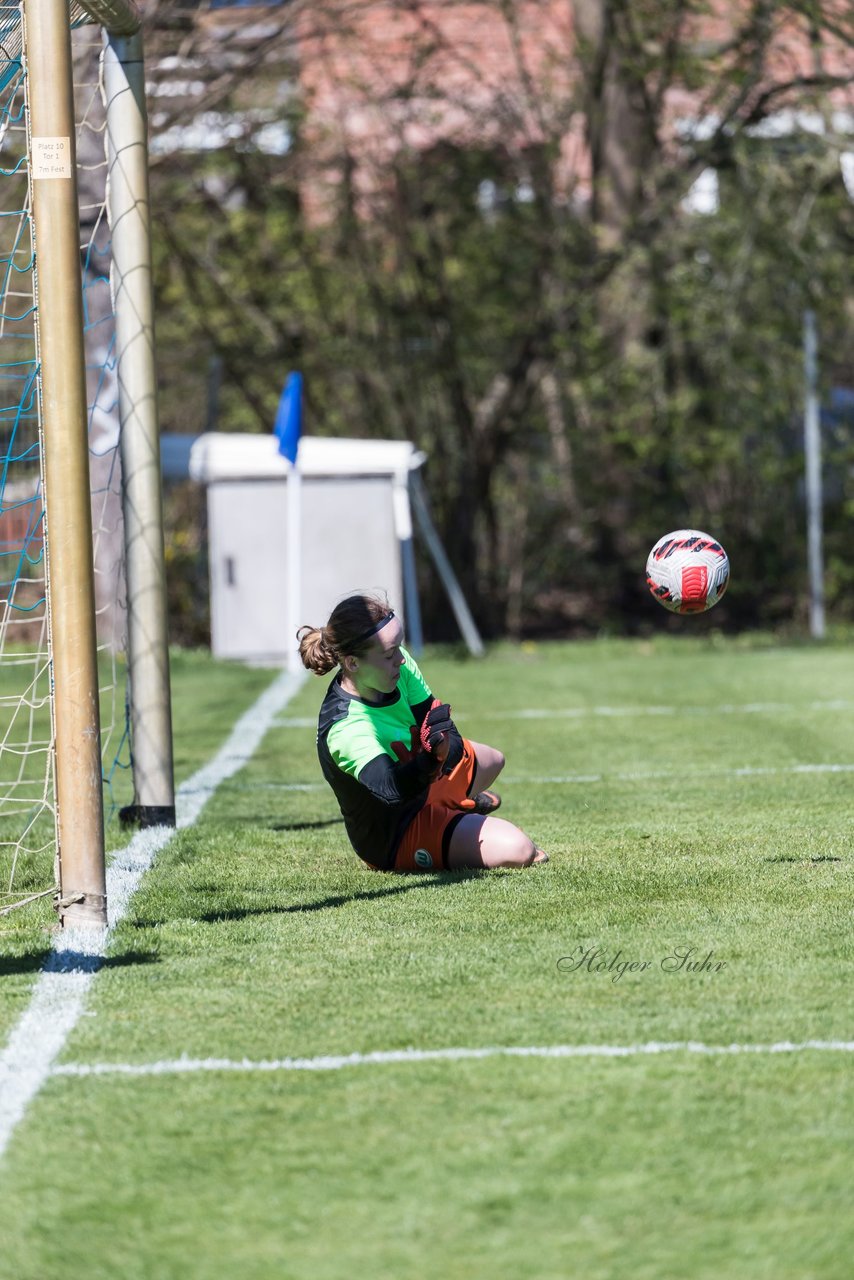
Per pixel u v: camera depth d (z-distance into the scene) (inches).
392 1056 553.9
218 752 1395.2
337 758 813.2
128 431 991.0
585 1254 412.5
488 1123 494.0
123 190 977.5
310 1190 452.4
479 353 2736.2
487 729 1492.4
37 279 727.7
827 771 1184.2
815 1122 490.3
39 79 724.7
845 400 2748.5
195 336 2886.3
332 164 2699.3
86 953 698.8
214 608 2354.8
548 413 2778.1
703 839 921.5
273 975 656.4
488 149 2662.4
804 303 2635.3
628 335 2711.6
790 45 2731.3
